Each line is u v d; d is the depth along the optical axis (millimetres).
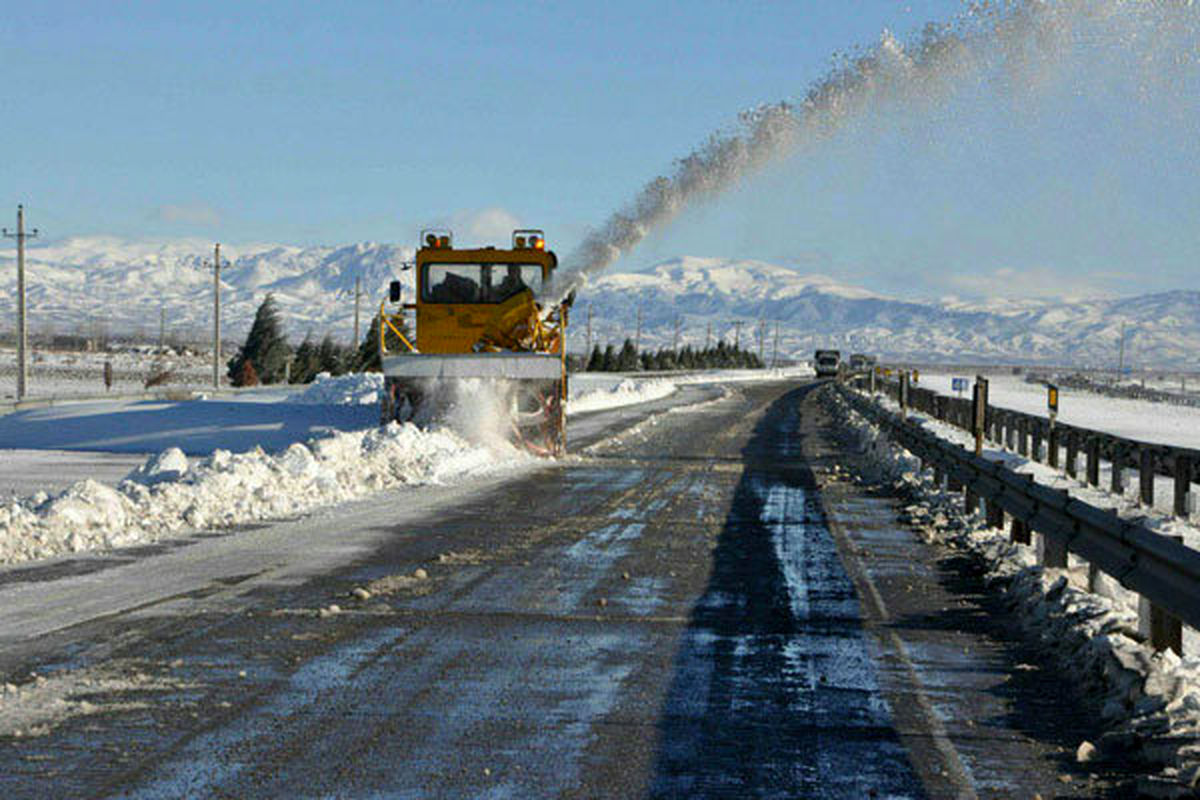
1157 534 14375
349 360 151500
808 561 22672
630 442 56625
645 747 11328
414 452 38344
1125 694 12422
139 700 12602
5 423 59969
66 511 24016
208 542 23922
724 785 10305
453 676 13828
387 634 15930
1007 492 23594
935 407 75688
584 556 22875
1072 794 10188
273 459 32156
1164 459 32969
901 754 11242
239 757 10812
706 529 26938
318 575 20250
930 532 26609
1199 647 16500
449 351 45406
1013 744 11586
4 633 15625
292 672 13852
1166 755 10688
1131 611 16219
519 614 17391
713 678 13945
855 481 39250
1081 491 37500
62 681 13273
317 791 9961
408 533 25484
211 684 13250
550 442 43969
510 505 30859
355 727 11789
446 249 45312
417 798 9852
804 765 10875
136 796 9766
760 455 50312
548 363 43000
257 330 154125
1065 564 19031
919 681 13945
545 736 11625
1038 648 15625
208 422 56031
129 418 58188
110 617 16703
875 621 17297
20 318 99938
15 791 9852
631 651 15234
